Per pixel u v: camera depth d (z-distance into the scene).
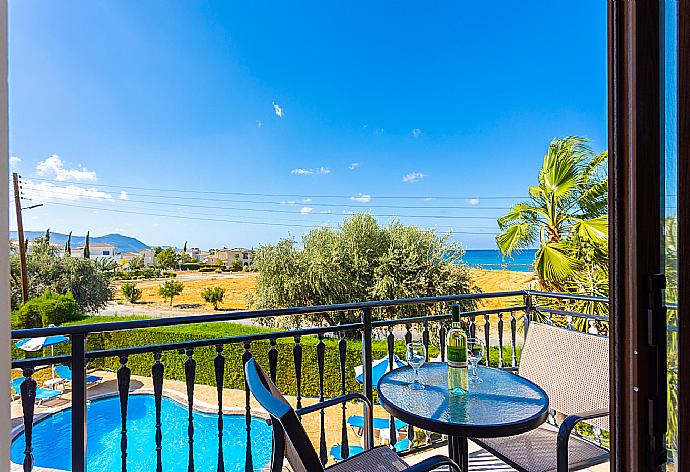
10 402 0.55
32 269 13.93
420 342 1.95
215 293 16.56
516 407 1.53
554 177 6.00
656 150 0.57
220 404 2.07
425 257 11.58
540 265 5.75
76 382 1.72
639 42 0.58
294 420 1.00
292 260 11.84
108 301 15.76
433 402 1.59
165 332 10.38
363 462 1.75
